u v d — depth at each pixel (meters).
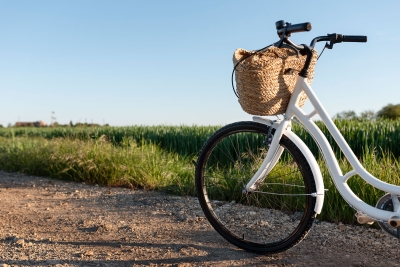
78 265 2.83
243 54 2.72
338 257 2.93
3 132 22.14
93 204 4.93
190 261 2.88
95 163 6.55
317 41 2.80
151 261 2.89
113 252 3.11
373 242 3.23
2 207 4.80
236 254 3.01
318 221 3.86
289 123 2.89
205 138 9.63
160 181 5.85
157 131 11.28
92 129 15.02
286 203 4.12
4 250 3.19
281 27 2.72
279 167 4.48
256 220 3.83
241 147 7.05
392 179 3.97
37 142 9.56
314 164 2.74
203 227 3.74
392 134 7.08
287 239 2.84
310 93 2.77
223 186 4.72
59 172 6.86
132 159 6.53
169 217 4.17
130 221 4.06
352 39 2.76
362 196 3.83
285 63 2.70
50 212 4.53
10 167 8.29
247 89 2.67
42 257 3.01
